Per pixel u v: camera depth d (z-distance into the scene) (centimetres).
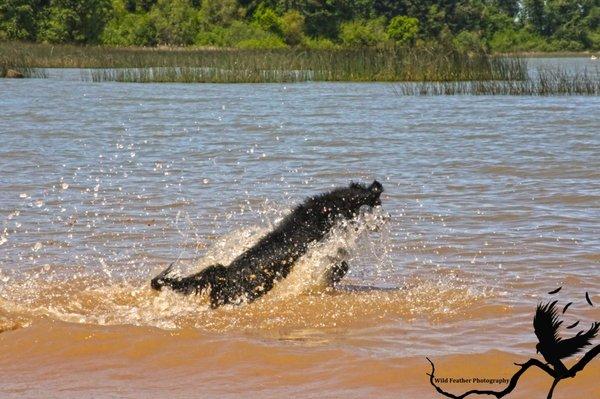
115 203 1725
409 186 1941
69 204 1714
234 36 12381
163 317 1055
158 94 4812
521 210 1678
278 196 1816
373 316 1055
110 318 1047
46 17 11244
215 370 870
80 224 1552
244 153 2438
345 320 1040
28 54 8050
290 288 1141
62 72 7238
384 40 12862
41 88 5259
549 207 1708
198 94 4844
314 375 850
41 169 2128
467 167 2194
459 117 3456
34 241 1437
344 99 4491
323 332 993
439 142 2680
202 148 2538
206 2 12912
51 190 1856
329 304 1104
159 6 12525
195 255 1352
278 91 5138
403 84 5706
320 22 13262
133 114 3591
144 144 2623
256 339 954
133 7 13050
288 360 887
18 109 3759
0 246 1405
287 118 3441
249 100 4400
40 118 3378
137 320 1040
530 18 16700
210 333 975
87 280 1223
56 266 1294
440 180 2017
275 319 1046
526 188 1906
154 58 7406
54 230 1509
